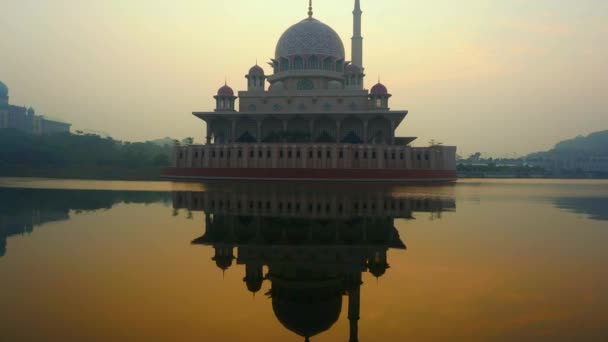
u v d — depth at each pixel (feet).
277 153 272.51
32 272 42.98
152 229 70.33
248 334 27.96
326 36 332.60
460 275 43.11
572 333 27.91
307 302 34.65
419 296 36.19
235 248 55.77
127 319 30.27
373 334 27.53
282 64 337.93
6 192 151.23
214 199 123.85
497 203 121.08
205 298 35.45
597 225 77.82
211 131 317.63
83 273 42.83
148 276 42.01
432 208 104.83
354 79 321.93
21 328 28.14
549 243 60.13
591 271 44.75
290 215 88.12
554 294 36.83
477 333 27.73
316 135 315.99
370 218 84.84
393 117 294.46
